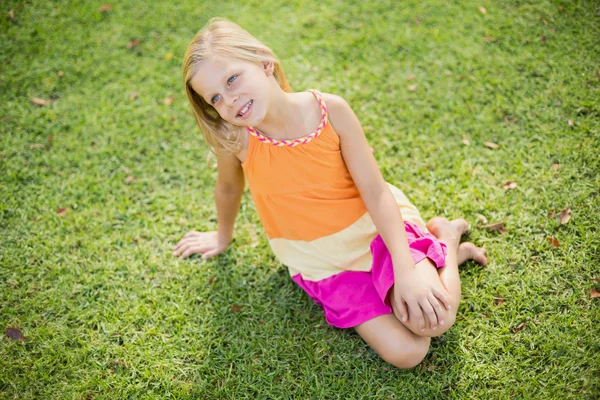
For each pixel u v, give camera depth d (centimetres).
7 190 316
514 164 298
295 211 235
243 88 198
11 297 271
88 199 312
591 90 320
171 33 395
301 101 216
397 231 225
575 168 288
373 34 378
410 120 329
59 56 386
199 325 259
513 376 226
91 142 339
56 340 255
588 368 223
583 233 262
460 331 243
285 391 234
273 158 221
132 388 239
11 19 407
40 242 293
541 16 366
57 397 237
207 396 235
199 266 281
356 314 232
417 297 215
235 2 409
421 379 230
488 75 344
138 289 273
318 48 375
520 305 246
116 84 368
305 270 249
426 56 361
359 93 346
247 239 291
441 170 304
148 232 296
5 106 360
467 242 265
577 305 242
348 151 225
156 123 346
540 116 316
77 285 275
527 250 264
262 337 253
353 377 236
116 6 414
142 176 322
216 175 319
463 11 381
